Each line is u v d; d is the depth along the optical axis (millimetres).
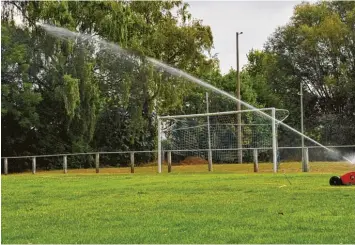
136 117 40562
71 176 24172
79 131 38875
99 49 39406
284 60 55312
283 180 17797
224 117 46750
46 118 40062
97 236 8461
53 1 37906
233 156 39062
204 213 10492
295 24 56062
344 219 9453
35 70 38781
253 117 41312
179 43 42312
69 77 35906
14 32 38156
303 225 8961
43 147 39875
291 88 55312
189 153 40375
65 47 37000
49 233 8844
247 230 8648
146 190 15477
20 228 9336
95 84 38156
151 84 39531
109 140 42719
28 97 37062
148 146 43312
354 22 52219
